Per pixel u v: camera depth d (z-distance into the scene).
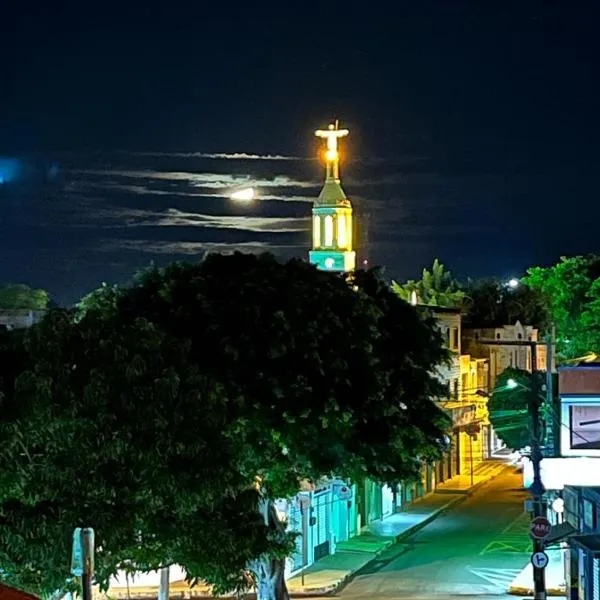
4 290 88.94
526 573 55.62
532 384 45.59
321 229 79.31
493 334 105.12
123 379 32.50
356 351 41.59
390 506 73.00
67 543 30.81
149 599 51.25
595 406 55.28
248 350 40.25
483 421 95.94
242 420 37.88
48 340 33.09
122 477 31.50
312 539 58.72
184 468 32.22
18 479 31.05
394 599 50.84
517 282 125.06
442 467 86.50
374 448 40.97
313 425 39.56
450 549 63.12
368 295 45.09
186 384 33.69
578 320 125.62
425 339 46.38
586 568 43.72
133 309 42.12
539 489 43.78
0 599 21.19
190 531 32.97
